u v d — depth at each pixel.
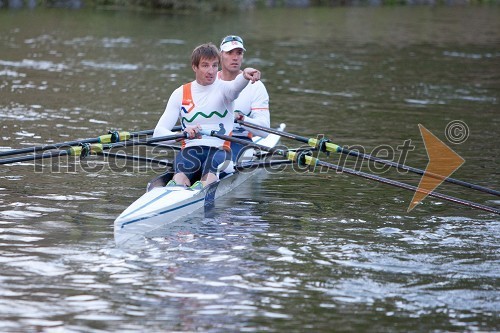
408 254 32.44
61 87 72.75
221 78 44.38
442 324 25.88
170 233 34.31
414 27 144.38
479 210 39.69
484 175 46.94
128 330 24.81
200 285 28.50
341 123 61.62
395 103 71.25
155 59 92.44
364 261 31.45
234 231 34.94
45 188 40.97
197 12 161.38
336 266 30.78
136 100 67.94
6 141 50.56
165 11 159.88
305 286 28.70
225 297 27.52
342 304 27.22
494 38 128.50
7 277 28.56
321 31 132.38
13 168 44.66
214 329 25.06
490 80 86.25
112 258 30.89
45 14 142.50
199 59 39.12
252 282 28.91
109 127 56.56
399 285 29.02
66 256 30.89
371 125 61.25
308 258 31.62
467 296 28.17
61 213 36.62
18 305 26.31
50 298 26.97
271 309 26.67
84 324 25.12
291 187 43.47
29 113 60.19
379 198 41.56
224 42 43.69
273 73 86.25
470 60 101.44
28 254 30.94
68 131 54.56
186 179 39.62
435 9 196.38
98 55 94.12
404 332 25.23
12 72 79.81
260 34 123.69
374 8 193.75
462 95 76.50
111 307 26.44
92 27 124.19
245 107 45.94
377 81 83.50
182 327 25.16
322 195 41.94
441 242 34.19
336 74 87.25
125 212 35.00
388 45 115.06
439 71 91.69
